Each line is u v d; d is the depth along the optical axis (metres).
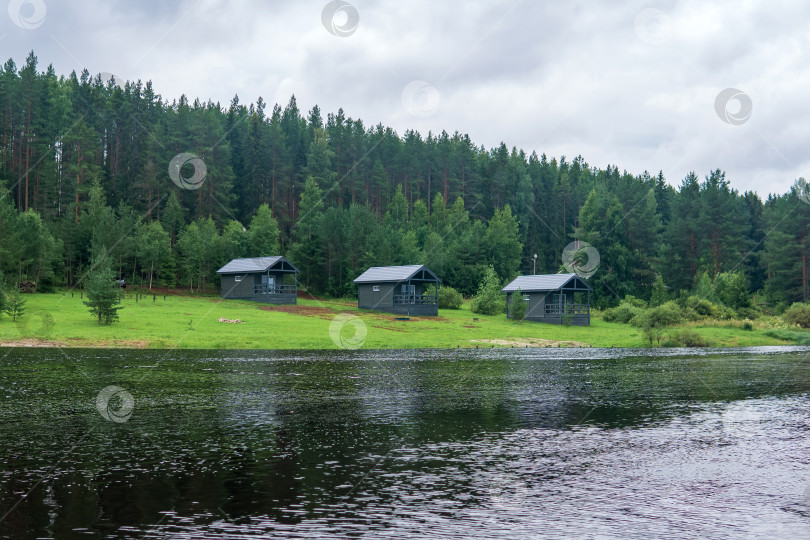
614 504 11.32
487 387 26.94
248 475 12.92
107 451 14.85
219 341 48.03
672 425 18.77
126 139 135.62
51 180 107.06
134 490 11.88
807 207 111.38
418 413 20.38
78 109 136.38
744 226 145.12
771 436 17.23
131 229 97.19
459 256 119.69
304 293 105.81
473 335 60.19
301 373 31.44
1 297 54.06
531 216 163.88
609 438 16.80
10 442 15.74
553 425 18.58
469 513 10.77
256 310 72.44
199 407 21.19
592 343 57.88
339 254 106.50
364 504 11.18
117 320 55.03
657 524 10.34
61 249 87.56
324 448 15.36
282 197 145.12
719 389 26.97
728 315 82.19
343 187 148.88
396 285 79.81
